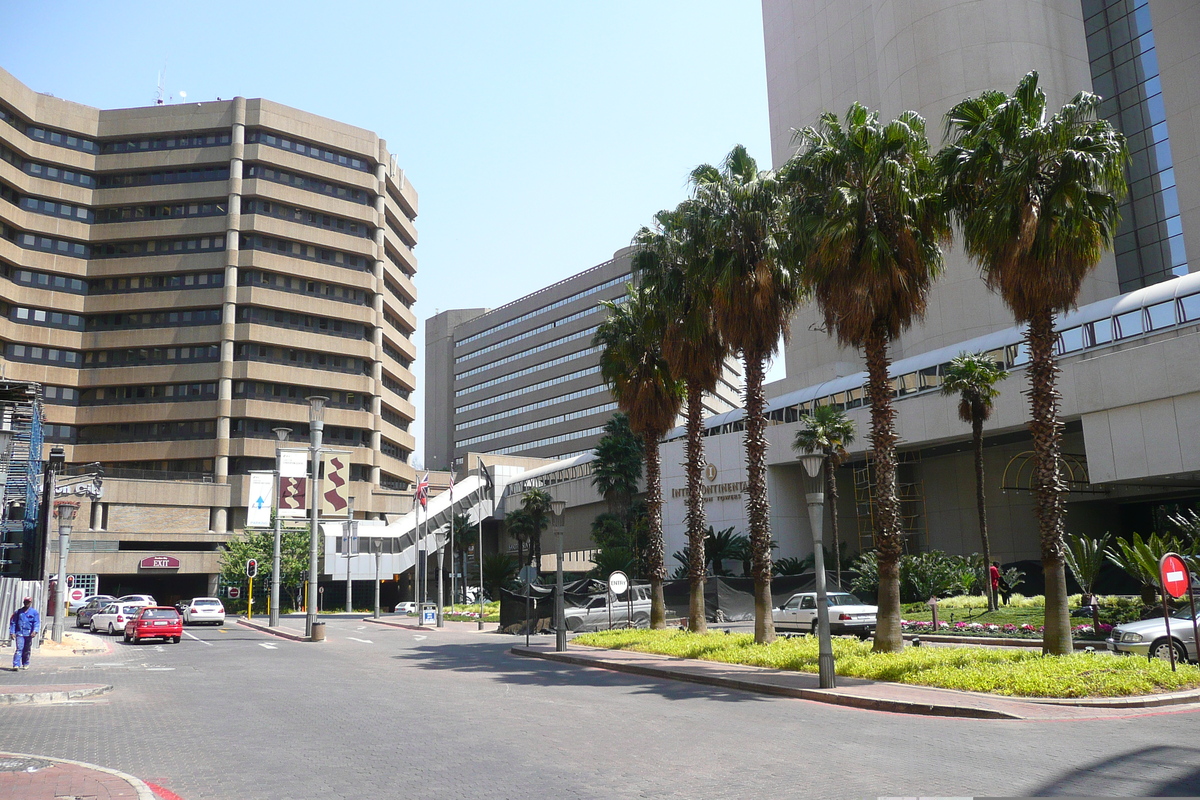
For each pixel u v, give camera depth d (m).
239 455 87.38
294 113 96.38
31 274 89.00
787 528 62.59
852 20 83.25
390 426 102.75
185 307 90.69
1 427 24.53
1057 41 65.31
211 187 92.56
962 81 64.62
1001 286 18.19
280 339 91.38
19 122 89.81
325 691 16.72
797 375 75.38
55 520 73.44
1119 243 64.62
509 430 146.75
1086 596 27.19
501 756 9.85
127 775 8.80
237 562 73.00
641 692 16.19
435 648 29.98
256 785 8.51
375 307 99.31
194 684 18.12
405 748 10.43
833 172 20.16
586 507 88.94
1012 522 55.00
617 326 31.30
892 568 19.28
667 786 8.28
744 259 23.69
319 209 96.38
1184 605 21.77
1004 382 48.62
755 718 12.67
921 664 16.52
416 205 115.62
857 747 10.21
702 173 24.58
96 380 89.25
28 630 21.23
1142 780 8.20
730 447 64.75
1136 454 41.53
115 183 94.19
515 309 150.62
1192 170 58.84
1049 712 12.55
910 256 19.42
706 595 38.50
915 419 53.47
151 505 82.19
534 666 22.41
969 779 8.42
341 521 77.44
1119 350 43.38
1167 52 61.34
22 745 10.80
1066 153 17.09
